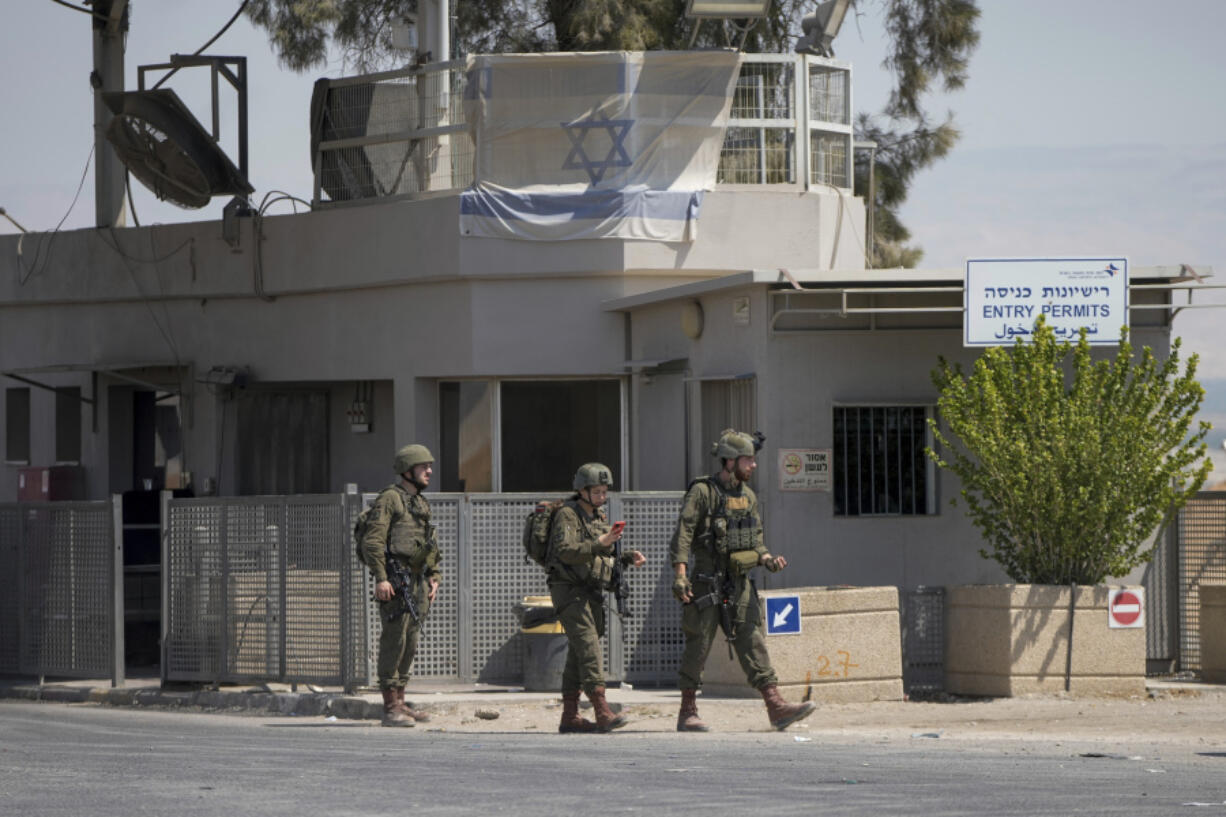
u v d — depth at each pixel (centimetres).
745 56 4256
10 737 2378
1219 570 3381
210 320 4912
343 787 1669
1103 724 2641
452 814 1455
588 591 2488
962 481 3362
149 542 4241
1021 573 3159
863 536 3469
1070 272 3225
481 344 4259
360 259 4491
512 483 4400
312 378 4681
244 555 3191
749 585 2481
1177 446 3075
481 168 4231
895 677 3000
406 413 4438
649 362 3991
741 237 4250
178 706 3244
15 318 5372
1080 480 3039
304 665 3086
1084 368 3092
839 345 3469
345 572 3012
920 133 6481
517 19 6594
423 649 3120
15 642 3653
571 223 4184
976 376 3116
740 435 2483
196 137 4778
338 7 6347
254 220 4744
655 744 2267
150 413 5225
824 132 4422
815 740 2348
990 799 1570
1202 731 2534
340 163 4625
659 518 3253
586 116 4203
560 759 2000
